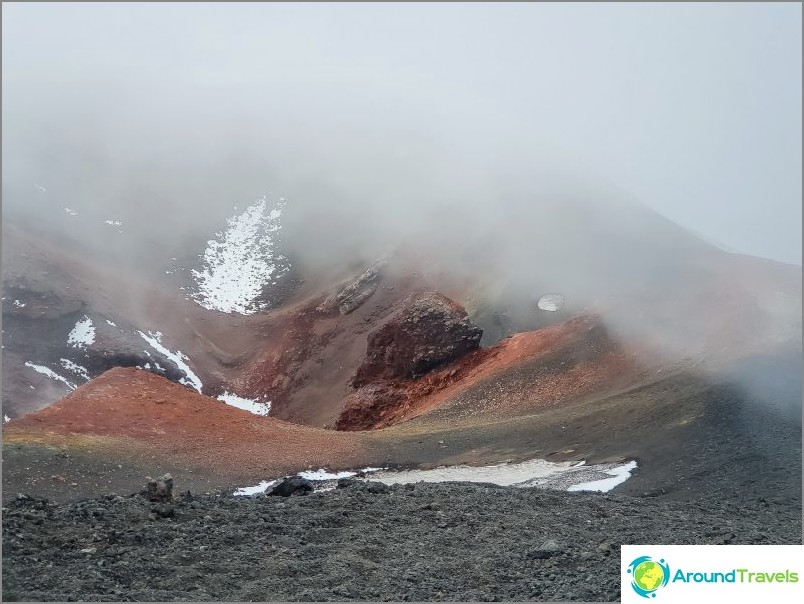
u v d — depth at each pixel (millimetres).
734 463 27656
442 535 15008
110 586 11414
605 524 16547
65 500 23312
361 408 68938
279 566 12578
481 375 60625
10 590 10938
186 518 15281
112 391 36312
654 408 37500
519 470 32812
